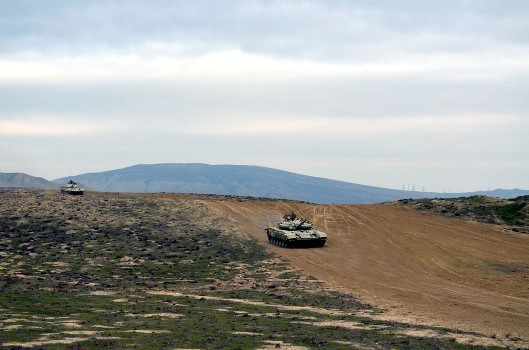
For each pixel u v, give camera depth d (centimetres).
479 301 4209
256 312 3825
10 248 6175
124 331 3169
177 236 6819
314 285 4847
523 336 3200
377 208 8562
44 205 7956
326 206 8769
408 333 3216
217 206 8262
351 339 3050
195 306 4019
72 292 4488
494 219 7438
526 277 5000
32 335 3005
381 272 5331
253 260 5891
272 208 8406
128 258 5909
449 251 6059
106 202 8256
